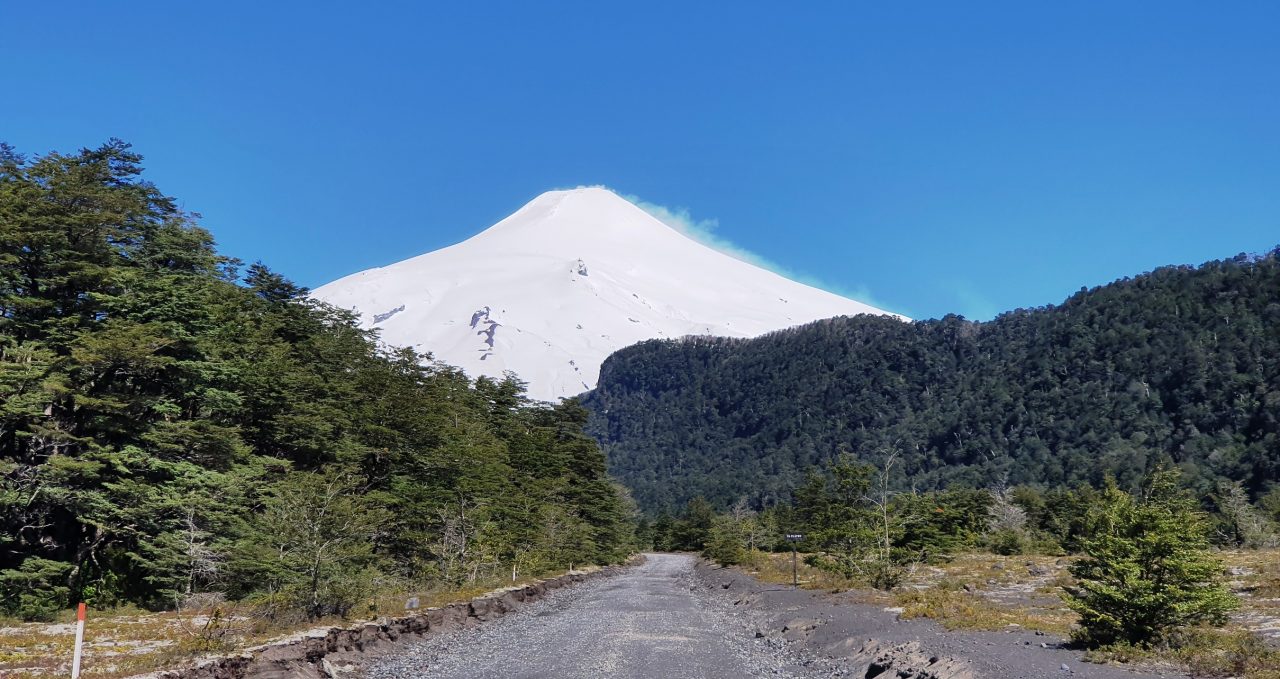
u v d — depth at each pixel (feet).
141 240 107.14
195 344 96.99
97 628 66.13
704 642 77.92
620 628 87.56
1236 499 196.03
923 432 586.45
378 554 104.42
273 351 110.52
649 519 546.26
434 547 116.26
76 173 97.76
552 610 109.40
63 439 87.56
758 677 59.67
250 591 79.82
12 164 96.58
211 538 91.35
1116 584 53.26
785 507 298.76
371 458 120.47
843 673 60.90
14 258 87.97
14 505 83.92
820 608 92.68
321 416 110.11
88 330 92.73
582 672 59.47
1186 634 52.16
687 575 205.26
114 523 88.48
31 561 80.07
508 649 71.20
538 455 196.34
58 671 45.88
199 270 114.62
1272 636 58.80
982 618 70.18
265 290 139.74
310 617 68.64
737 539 241.35
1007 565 151.33
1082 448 454.40
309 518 73.56
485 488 135.54
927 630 67.31
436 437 126.93
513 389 211.00
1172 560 51.08
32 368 82.84
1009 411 538.88
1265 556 137.39
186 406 102.89
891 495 137.08
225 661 49.98
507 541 141.59
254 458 101.45
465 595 97.96
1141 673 45.62
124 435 93.09
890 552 121.80
